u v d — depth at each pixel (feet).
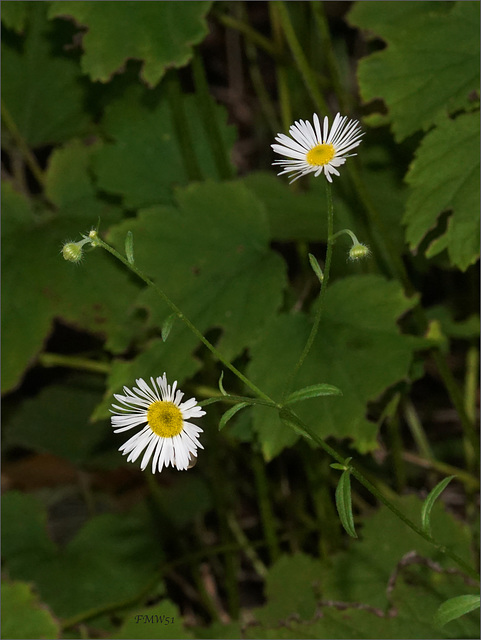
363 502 1.50
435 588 1.20
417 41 1.20
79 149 1.50
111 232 1.29
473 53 1.18
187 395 1.45
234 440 1.44
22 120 1.56
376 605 1.26
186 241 1.29
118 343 1.37
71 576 1.51
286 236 1.37
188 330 1.25
